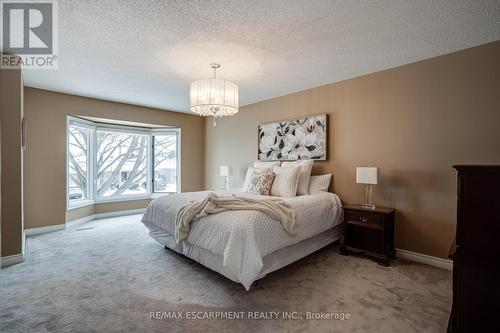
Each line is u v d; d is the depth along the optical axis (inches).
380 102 120.0
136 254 114.7
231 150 202.8
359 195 127.0
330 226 115.6
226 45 94.7
